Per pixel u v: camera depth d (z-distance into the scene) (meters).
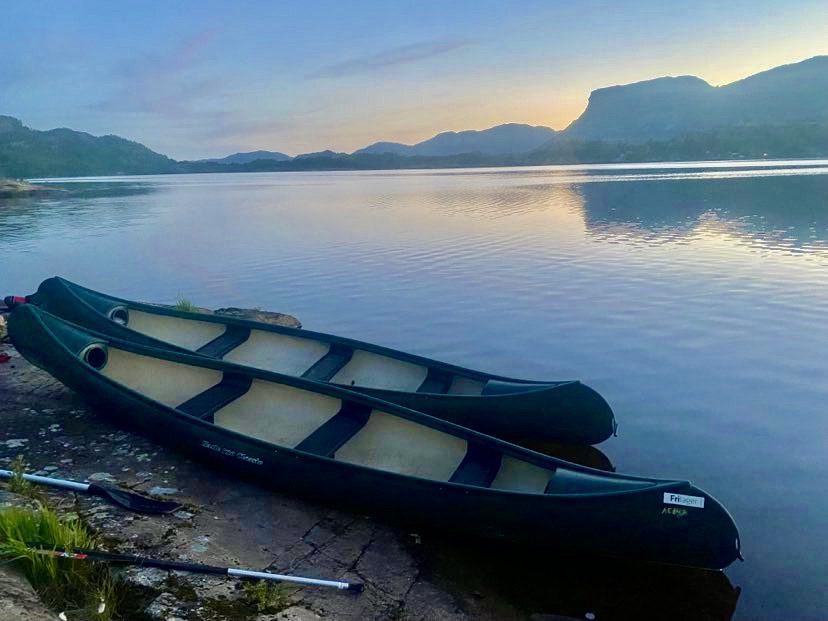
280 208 61.81
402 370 12.13
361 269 27.22
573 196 63.97
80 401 11.01
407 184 113.69
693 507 6.61
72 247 36.00
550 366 15.15
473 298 21.59
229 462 8.60
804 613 6.78
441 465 8.91
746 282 22.36
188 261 30.53
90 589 5.76
